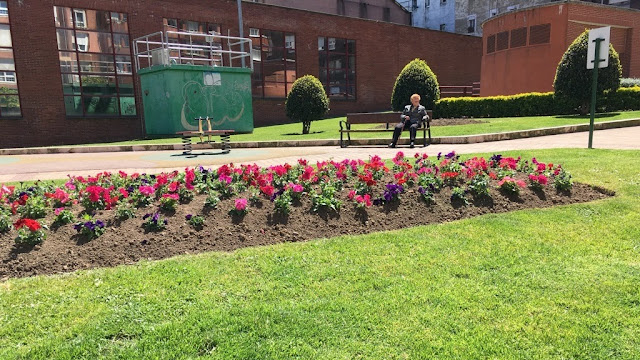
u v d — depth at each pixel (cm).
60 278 344
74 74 2003
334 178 569
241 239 430
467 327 265
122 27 2120
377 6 4369
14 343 258
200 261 374
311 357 238
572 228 440
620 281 317
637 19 2366
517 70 2334
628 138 1116
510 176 585
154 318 281
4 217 420
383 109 3127
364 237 430
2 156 1385
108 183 575
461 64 3516
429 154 967
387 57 3108
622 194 549
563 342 248
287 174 581
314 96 1664
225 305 295
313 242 420
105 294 315
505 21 2384
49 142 1939
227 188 520
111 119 2092
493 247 394
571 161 733
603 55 874
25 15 1852
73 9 1975
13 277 356
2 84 1856
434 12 4597
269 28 2584
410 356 238
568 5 2130
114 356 243
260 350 244
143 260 387
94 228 412
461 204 518
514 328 262
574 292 304
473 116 1961
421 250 390
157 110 1895
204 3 2347
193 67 1836
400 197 522
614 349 241
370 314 281
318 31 2773
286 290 316
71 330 269
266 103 2598
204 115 1881
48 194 481
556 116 1705
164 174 574
